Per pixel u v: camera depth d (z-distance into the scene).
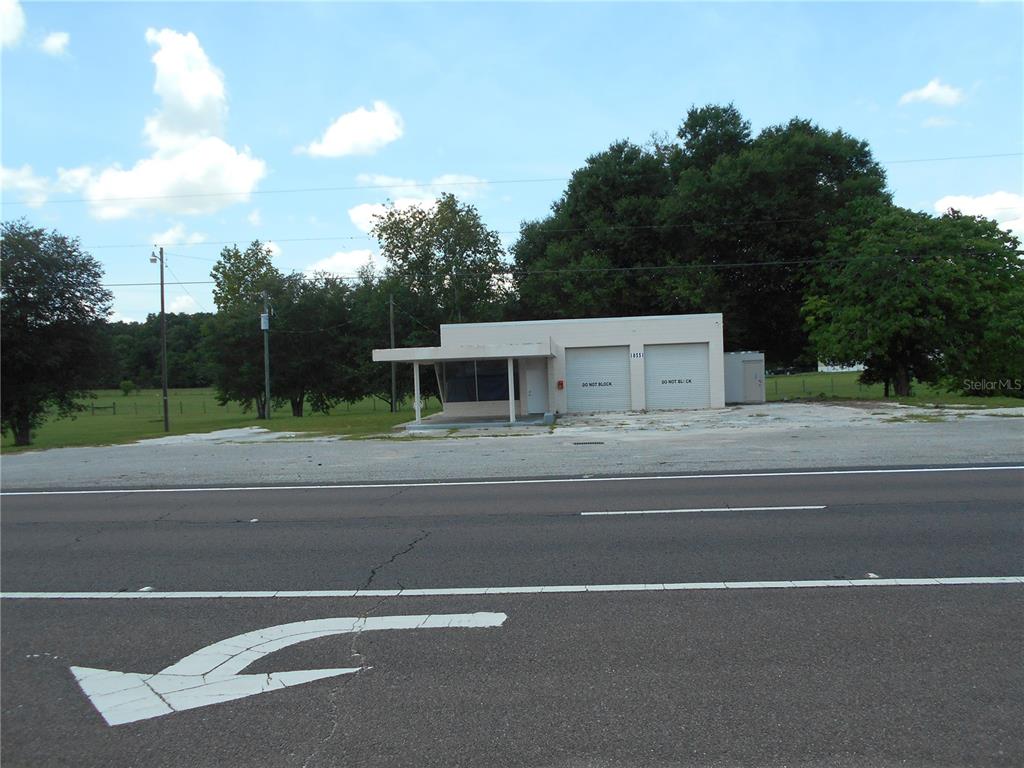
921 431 18.73
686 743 3.65
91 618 5.95
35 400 37.56
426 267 58.28
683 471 13.33
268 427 32.09
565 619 5.51
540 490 11.71
